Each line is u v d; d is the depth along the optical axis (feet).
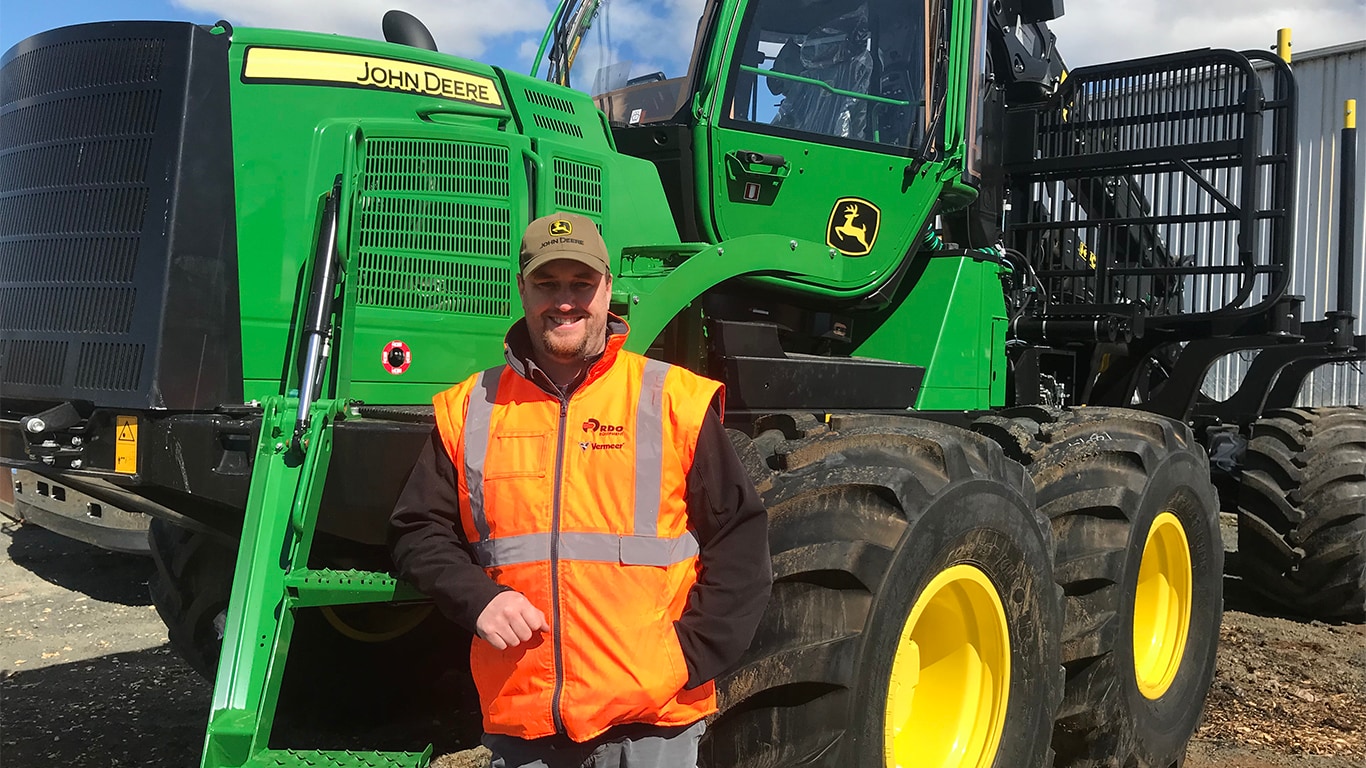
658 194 10.12
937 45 11.78
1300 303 17.72
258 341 8.13
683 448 5.57
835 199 11.07
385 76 8.73
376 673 11.60
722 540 5.61
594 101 10.95
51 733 11.30
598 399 5.64
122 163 7.97
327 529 7.01
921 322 12.23
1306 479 16.08
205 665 11.01
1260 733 11.68
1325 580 15.94
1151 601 11.40
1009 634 8.54
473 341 8.75
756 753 6.73
